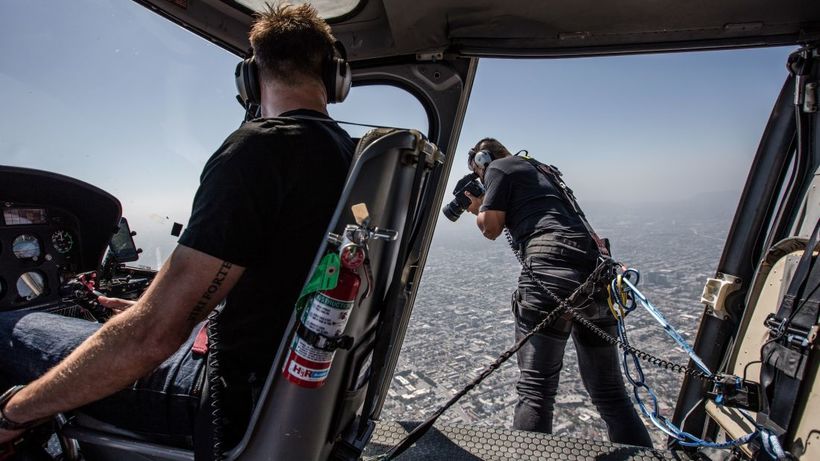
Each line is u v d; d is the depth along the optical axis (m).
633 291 1.53
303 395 0.89
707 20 1.66
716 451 1.69
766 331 1.46
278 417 0.89
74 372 0.88
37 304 1.93
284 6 1.09
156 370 1.10
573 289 1.82
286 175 0.91
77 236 2.10
